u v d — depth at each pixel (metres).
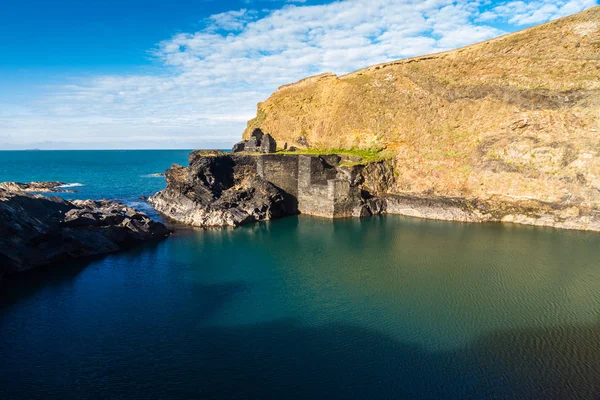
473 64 67.25
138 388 20.39
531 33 61.56
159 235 51.59
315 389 20.20
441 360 22.58
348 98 82.75
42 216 44.72
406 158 71.81
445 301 30.41
